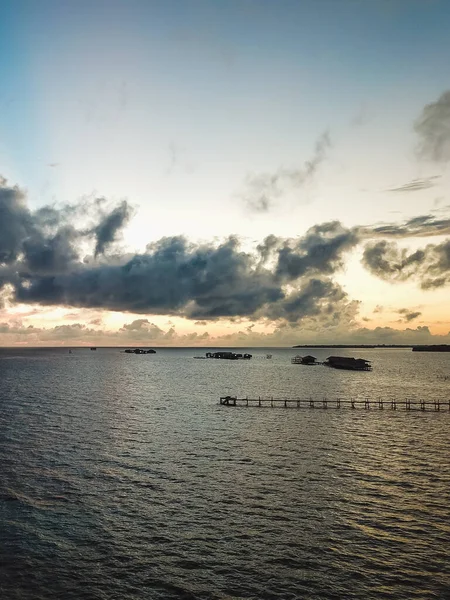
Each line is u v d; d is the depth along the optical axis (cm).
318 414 6575
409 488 3322
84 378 12800
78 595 2008
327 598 1995
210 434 5138
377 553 2377
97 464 3897
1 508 2925
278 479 3512
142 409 6975
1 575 2162
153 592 2038
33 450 4359
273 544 2472
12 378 12625
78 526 2677
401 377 13450
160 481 3456
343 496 3158
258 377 13475
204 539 2525
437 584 2097
